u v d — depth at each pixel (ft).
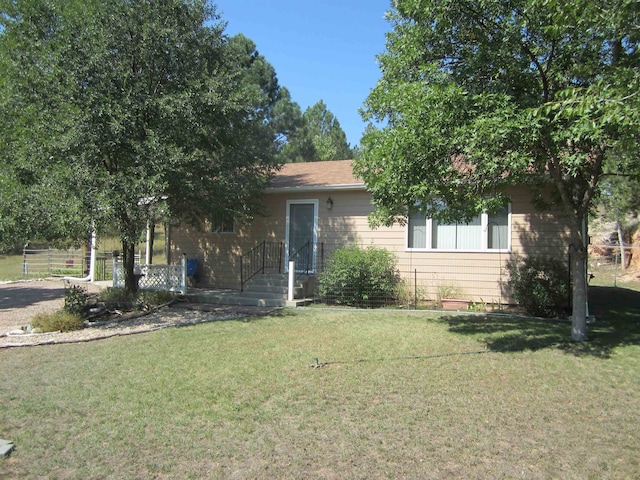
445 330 29.91
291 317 35.06
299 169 57.31
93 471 12.55
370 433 14.61
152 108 32.42
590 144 22.07
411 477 12.09
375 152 24.41
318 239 47.11
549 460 12.98
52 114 31.45
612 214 77.82
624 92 17.19
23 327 31.71
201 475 12.29
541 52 22.93
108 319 34.42
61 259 74.43
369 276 40.75
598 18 18.90
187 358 23.40
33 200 30.14
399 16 27.81
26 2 37.63
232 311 37.96
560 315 34.68
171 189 36.01
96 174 30.53
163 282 45.88
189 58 35.88
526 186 36.83
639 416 16.03
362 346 25.61
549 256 37.63
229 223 51.21
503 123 19.74
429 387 18.81
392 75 26.86
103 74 31.53
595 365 21.91
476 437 14.33
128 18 33.09
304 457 13.14
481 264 40.24
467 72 24.32
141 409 16.67
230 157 39.14
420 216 42.93
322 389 18.58
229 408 16.67
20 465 12.94
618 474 12.29
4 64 38.04
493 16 22.80
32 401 17.58
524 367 21.61
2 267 89.97
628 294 51.72
